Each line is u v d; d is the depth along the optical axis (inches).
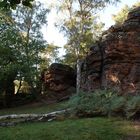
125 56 983.0
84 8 1461.6
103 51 1047.6
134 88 937.5
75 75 1470.2
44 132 543.2
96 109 654.5
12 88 1466.5
